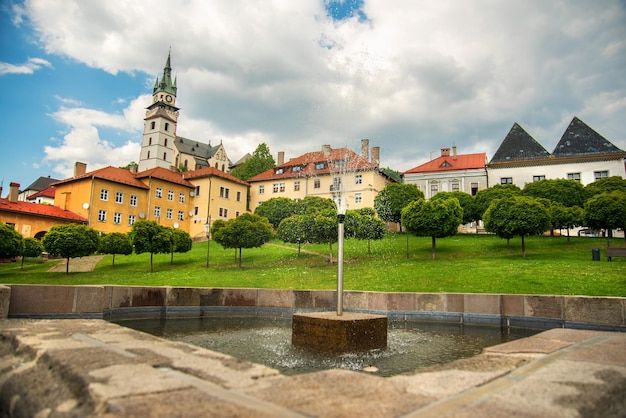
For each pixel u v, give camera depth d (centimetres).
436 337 970
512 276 1795
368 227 2986
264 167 7844
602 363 394
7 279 2292
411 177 5219
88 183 4544
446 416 246
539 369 369
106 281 2177
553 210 3238
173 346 437
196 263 3075
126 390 278
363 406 262
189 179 5881
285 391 292
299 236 2945
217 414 239
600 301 1035
